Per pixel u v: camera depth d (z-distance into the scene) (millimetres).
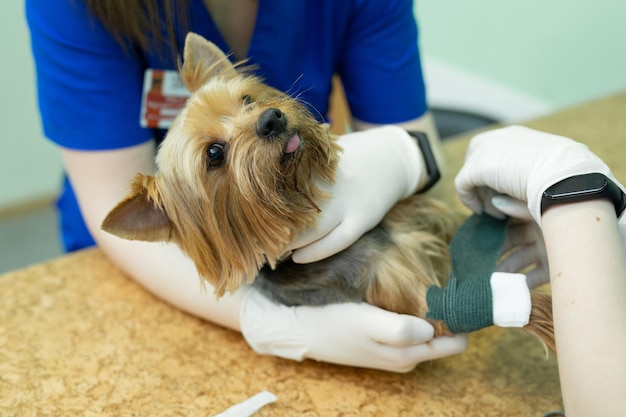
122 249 1347
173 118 1329
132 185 1048
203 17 1285
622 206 848
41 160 3703
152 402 1090
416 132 1277
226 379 1136
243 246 1107
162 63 1282
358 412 1046
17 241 3580
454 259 1050
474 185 1068
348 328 1062
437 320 997
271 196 1062
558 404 1031
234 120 1090
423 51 3693
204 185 1086
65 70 1245
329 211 1072
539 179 896
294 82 1369
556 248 807
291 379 1128
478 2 3252
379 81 1471
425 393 1077
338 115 1752
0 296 1383
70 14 1208
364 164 1124
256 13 1312
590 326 722
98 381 1144
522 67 3191
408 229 1201
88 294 1382
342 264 1114
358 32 1444
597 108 1974
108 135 1285
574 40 2914
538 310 998
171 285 1276
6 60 3375
